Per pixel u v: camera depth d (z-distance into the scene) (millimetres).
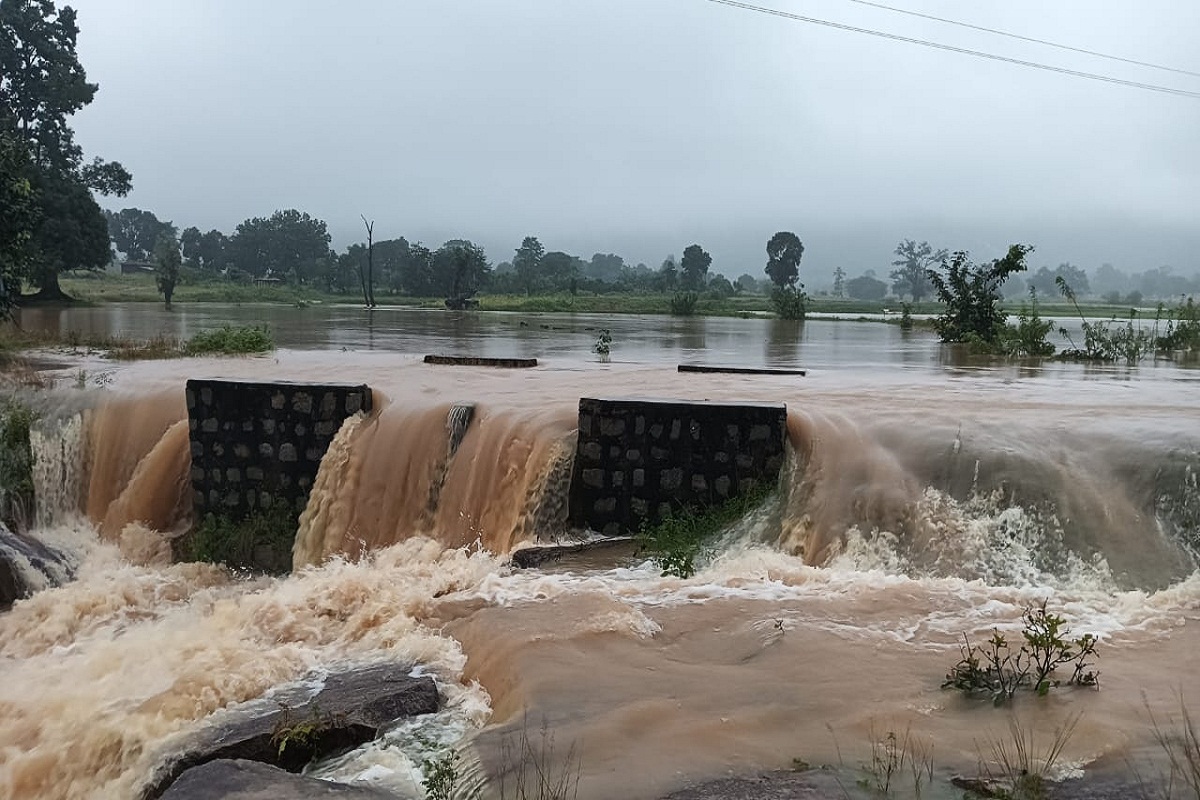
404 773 5453
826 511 9742
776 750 5305
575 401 12852
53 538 12672
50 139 52500
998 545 8977
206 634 8344
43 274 48531
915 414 11305
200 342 21094
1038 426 10453
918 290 111438
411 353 22078
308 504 12250
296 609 8680
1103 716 5570
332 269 86250
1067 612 7617
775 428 10586
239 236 102562
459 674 7043
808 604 7859
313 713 6148
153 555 12438
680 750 5332
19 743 6805
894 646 6879
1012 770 4953
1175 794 4656
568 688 6230
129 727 6547
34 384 14727
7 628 9727
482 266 78812
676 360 21312
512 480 11367
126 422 13547
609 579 8930
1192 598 7793
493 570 9445
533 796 4863
